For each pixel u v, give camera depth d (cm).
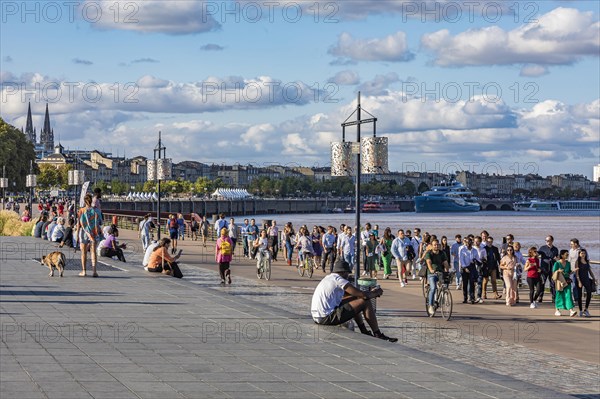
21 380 1151
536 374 1866
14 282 2589
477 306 3244
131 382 1159
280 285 3656
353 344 1544
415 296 3472
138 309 2016
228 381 1189
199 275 4028
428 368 1319
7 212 7319
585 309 2992
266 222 5288
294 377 1234
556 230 18125
